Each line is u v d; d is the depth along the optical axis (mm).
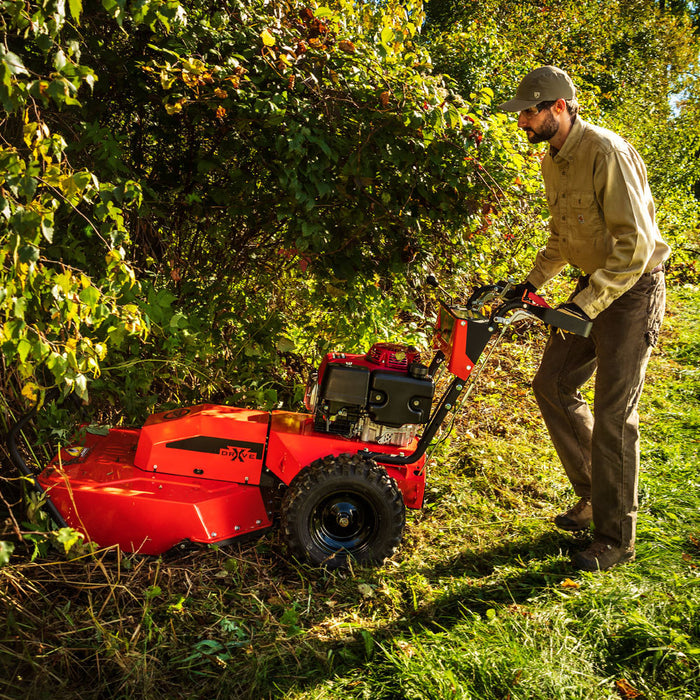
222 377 4234
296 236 3588
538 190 4637
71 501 2797
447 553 3309
